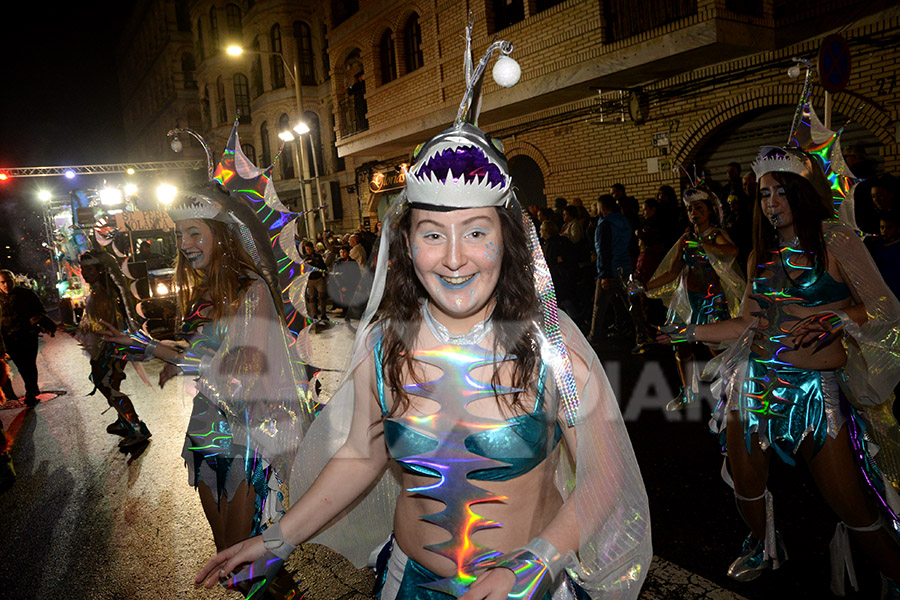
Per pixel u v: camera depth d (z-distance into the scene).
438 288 1.34
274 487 2.46
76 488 4.97
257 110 31.06
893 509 2.46
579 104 11.84
